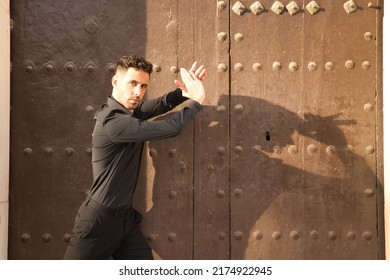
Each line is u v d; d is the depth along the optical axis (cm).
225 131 347
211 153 346
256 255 346
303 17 348
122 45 346
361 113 348
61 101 344
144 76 298
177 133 287
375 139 348
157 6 347
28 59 344
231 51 349
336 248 346
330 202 347
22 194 342
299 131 348
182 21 348
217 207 346
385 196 340
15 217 342
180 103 334
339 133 348
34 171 343
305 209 347
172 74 346
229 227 346
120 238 304
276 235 346
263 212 347
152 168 346
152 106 330
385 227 342
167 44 347
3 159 324
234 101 347
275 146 347
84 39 346
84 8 346
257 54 349
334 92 348
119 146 296
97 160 299
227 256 345
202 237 345
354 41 347
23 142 343
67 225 343
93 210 296
